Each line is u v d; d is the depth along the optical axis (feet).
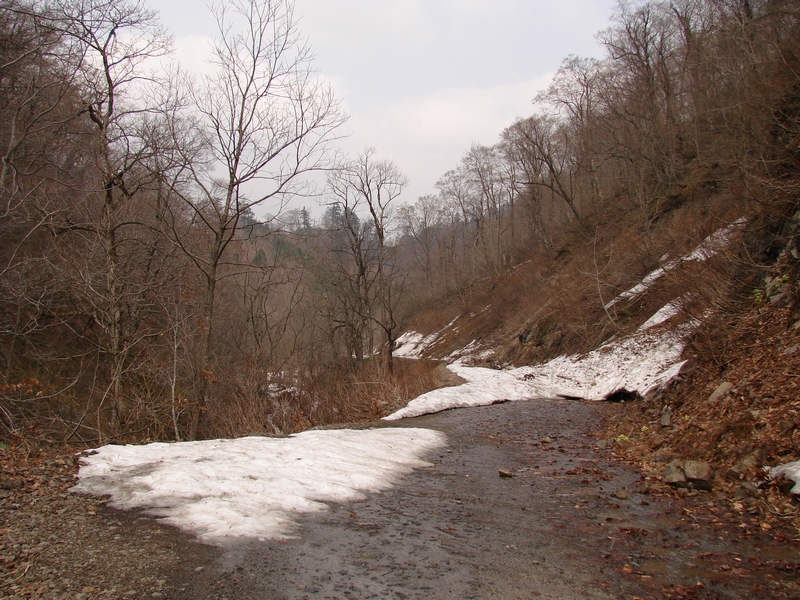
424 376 78.07
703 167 91.50
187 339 52.19
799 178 40.09
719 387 31.58
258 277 71.46
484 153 209.26
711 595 14.14
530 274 144.25
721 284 44.42
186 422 50.88
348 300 91.56
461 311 179.63
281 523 19.22
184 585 14.34
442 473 28.66
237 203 48.78
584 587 14.87
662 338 61.62
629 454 31.89
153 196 62.13
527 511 22.00
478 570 15.99
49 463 23.90
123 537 17.20
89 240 46.09
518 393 66.23
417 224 240.94
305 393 59.00
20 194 46.52
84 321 55.11
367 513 21.13
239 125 47.85
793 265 37.52
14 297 45.37
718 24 84.84
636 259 88.02
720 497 21.98
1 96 50.49
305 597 13.92
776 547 16.85
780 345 30.83
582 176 155.94
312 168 50.70
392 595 14.21
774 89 52.06
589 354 80.38
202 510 19.63
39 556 15.53
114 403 43.24
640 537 18.66
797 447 21.24
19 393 40.98
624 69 124.77
